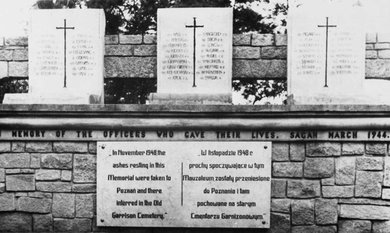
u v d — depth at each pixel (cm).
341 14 605
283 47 664
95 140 587
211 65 626
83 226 588
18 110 580
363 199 573
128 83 1474
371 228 573
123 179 584
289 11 614
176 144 582
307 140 577
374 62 663
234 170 579
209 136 582
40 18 622
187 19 628
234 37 669
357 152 575
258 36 668
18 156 591
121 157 584
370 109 565
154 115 580
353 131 574
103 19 630
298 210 577
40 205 590
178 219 582
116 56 683
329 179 575
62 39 620
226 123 577
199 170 580
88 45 620
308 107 568
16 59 673
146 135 584
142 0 1482
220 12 625
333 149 577
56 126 584
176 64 628
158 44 630
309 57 609
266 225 577
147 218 583
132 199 584
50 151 590
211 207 580
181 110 575
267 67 666
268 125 575
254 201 579
